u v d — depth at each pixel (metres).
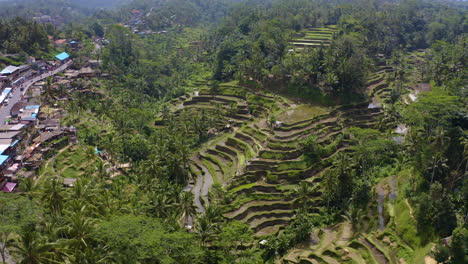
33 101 133.00
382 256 69.88
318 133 113.19
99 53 189.62
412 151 93.88
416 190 79.81
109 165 105.31
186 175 102.50
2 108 129.38
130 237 54.12
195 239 65.75
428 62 163.25
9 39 176.62
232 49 175.00
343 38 143.12
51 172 97.50
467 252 58.00
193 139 122.94
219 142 120.69
